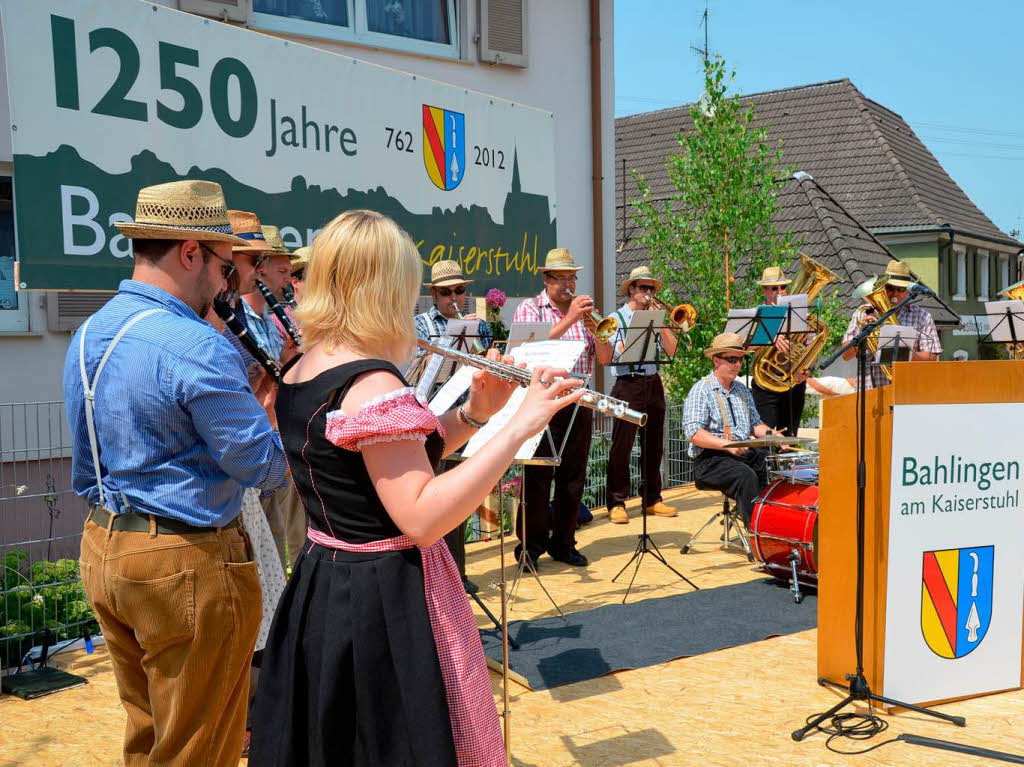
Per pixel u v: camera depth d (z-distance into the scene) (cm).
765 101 2303
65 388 230
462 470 188
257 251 352
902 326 667
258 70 490
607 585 566
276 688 203
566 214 909
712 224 993
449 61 803
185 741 224
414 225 592
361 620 190
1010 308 809
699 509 793
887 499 366
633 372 734
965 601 382
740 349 627
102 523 223
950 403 373
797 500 538
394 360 206
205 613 221
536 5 872
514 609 514
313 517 201
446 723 188
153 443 217
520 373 221
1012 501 389
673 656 435
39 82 396
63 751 335
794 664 426
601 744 343
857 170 2094
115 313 226
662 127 2184
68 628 448
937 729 353
